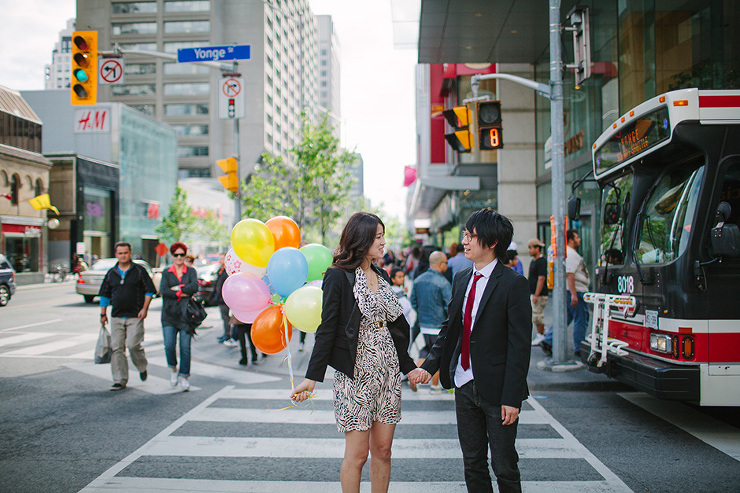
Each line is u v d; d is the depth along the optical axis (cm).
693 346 465
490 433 287
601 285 623
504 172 1831
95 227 4156
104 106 4522
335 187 2155
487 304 292
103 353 683
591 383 675
